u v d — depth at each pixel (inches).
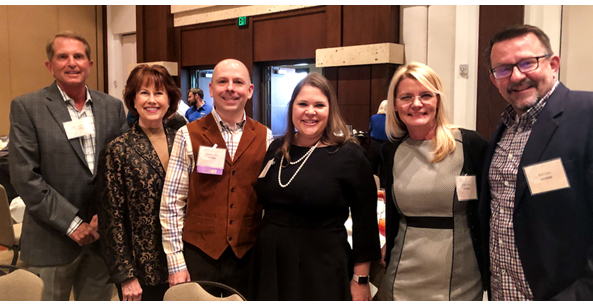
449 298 58.4
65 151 79.0
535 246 50.4
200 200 67.6
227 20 251.6
